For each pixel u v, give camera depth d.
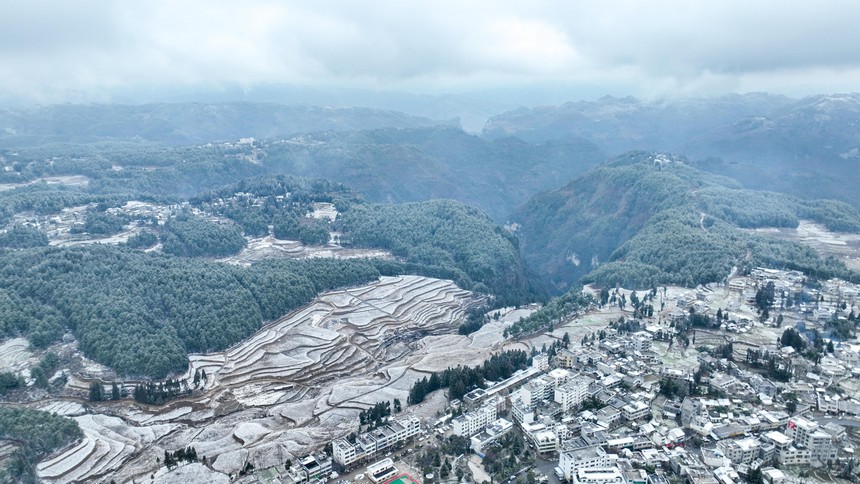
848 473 170.50
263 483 175.38
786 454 177.25
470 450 192.12
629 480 167.12
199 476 186.88
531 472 175.62
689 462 172.38
